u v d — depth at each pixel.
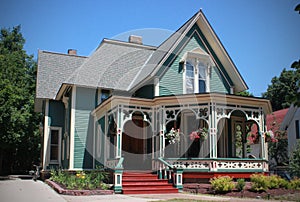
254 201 10.38
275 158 29.02
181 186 13.47
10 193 11.79
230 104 15.17
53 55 23.67
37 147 34.00
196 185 13.64
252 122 18.56
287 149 28.67
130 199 10.46
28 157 36.28
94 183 13.01
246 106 15.56
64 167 20.17
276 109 45.16
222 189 12.55
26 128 29.30
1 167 33.34
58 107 21.80
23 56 37.62
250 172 14.96
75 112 19.12
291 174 19.67
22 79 30.62
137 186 12.98
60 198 10.47
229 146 18.28
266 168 15.46
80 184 12.87
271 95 45.75
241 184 12.84
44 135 21.25
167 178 14.05
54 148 21.44
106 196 11.30
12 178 23.56
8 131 23.98
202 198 11.03
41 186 15.00
